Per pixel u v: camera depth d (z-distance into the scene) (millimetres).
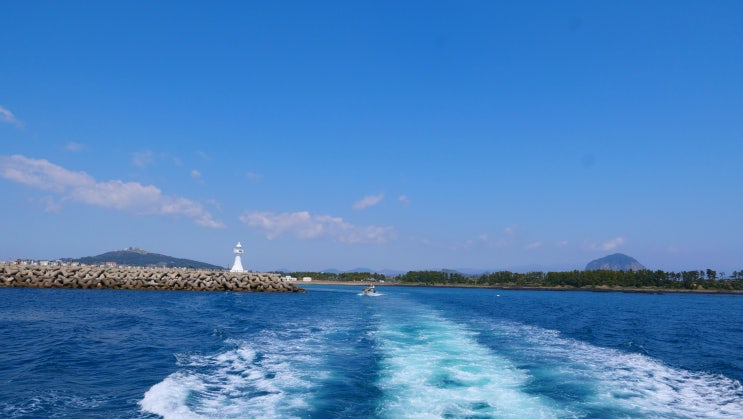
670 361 25734
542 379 19266
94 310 46156
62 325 32938
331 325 38875
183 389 16297
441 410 14516
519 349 27594
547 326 44312
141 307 51656
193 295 82125
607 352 27766
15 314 40344
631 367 22953
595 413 14750
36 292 75125
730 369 23906
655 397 17156
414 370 20406
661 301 131000
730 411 15836
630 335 38969
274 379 18406
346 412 14211
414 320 45250
